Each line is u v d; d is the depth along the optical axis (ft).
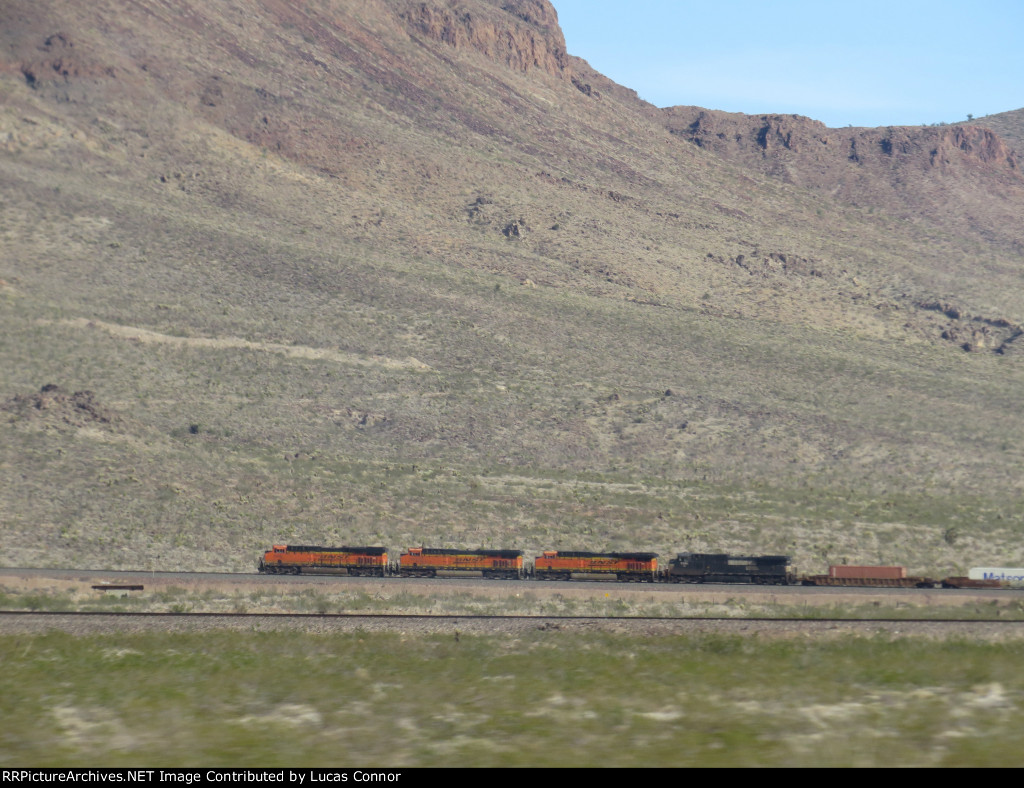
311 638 80.53
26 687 63.26
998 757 46.14
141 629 84.89
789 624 87.76
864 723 53.47
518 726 53.93
